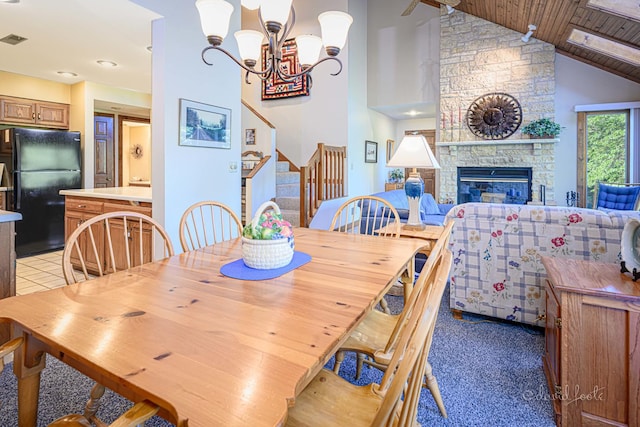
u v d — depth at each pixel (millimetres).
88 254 3670
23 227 4410
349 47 5984
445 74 6305
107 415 1606
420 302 947
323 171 5172
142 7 2658
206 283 1330
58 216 4758
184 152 3098
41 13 2723
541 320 2402
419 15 6484
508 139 5977
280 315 1043
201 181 3275
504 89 5961
